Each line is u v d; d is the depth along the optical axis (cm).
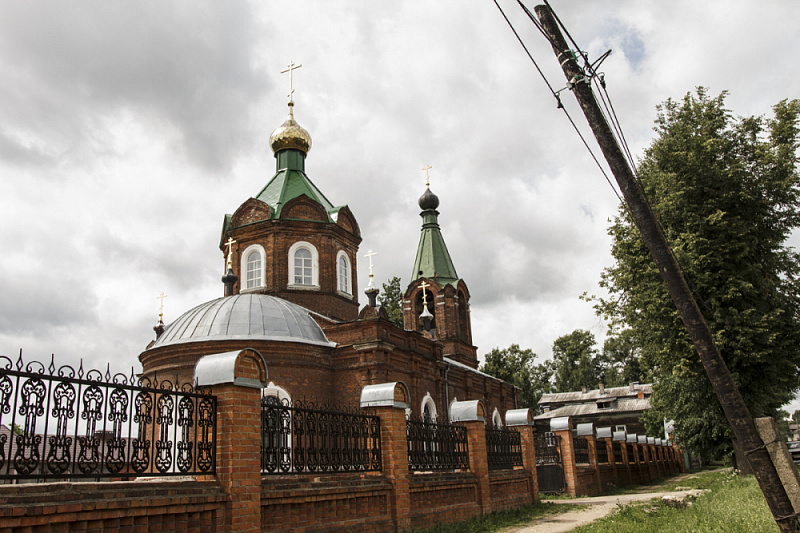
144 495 738
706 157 2456
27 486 633
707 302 2355
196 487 820
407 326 4062
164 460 802
